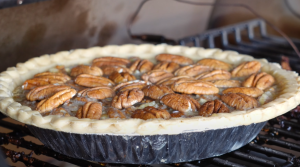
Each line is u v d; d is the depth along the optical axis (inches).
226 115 15.5
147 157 16.2
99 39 26.7
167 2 29.9
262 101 17.5
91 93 17.7
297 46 30.9
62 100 17.1
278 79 19.3
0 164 15.4
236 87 18.3
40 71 20.8
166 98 17.2
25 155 17.3
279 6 39.2
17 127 19.2
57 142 16.4
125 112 16.8
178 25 32.9
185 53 22.8
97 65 21.1
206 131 15.7
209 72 19.7
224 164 16.6
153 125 15.1
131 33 28.2
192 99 17.2
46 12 22.5
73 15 24.0
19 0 16.5
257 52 29.2
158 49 23.1
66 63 21.7
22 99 18.0
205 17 36.2
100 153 16.2
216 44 39.9
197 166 16.5
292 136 18.5
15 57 22.9
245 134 16.7
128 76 19.3
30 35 22.8
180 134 15.5
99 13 25.4
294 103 16.9
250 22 32.7
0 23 21.1
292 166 16.6
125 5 26.5
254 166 18.3
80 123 15.2
